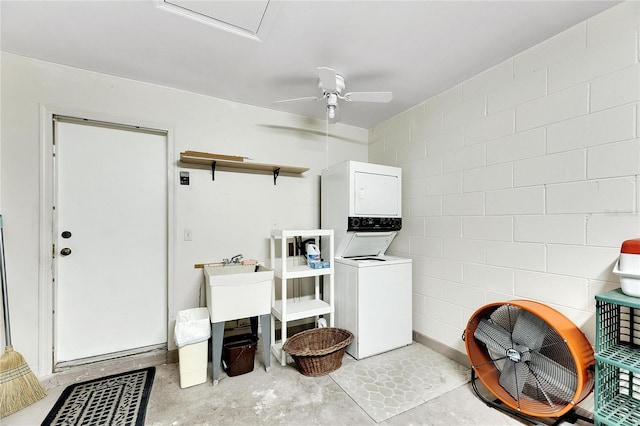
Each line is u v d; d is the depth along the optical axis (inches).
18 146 78.7
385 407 71.0
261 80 93.6
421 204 110.4
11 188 77.9
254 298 86.7
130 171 95.2
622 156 60.1
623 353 55.1
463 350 93.2
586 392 59.8
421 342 108.5
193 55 79.4
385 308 101.1
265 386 80.3
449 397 75.0
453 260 97.3
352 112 119.8
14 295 77.8
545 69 72.8
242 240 110.2
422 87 98.6
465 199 93.4
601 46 63.0
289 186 120.2
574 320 67.2
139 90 93.7
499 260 83.3
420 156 111.1
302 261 121.1
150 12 62.6
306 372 84.9
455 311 96.3
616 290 58.4
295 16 63.7
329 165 130.0
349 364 92.4
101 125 91.2
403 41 73.2
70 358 87.0
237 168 109.6
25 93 79.5
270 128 116.3
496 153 84.3
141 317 96.6
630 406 55.4
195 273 101.3
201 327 81.5
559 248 70.1
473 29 68.6
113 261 92.7
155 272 98.7
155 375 86.3
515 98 79.4
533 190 75.3
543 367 63.7
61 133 86.0
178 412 69.3
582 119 66.1
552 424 63.5
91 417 67.3
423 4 60.2
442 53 78.7
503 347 69.2
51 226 82.5
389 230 111.2
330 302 103.3
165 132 99.0
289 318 93.8
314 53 78.5
